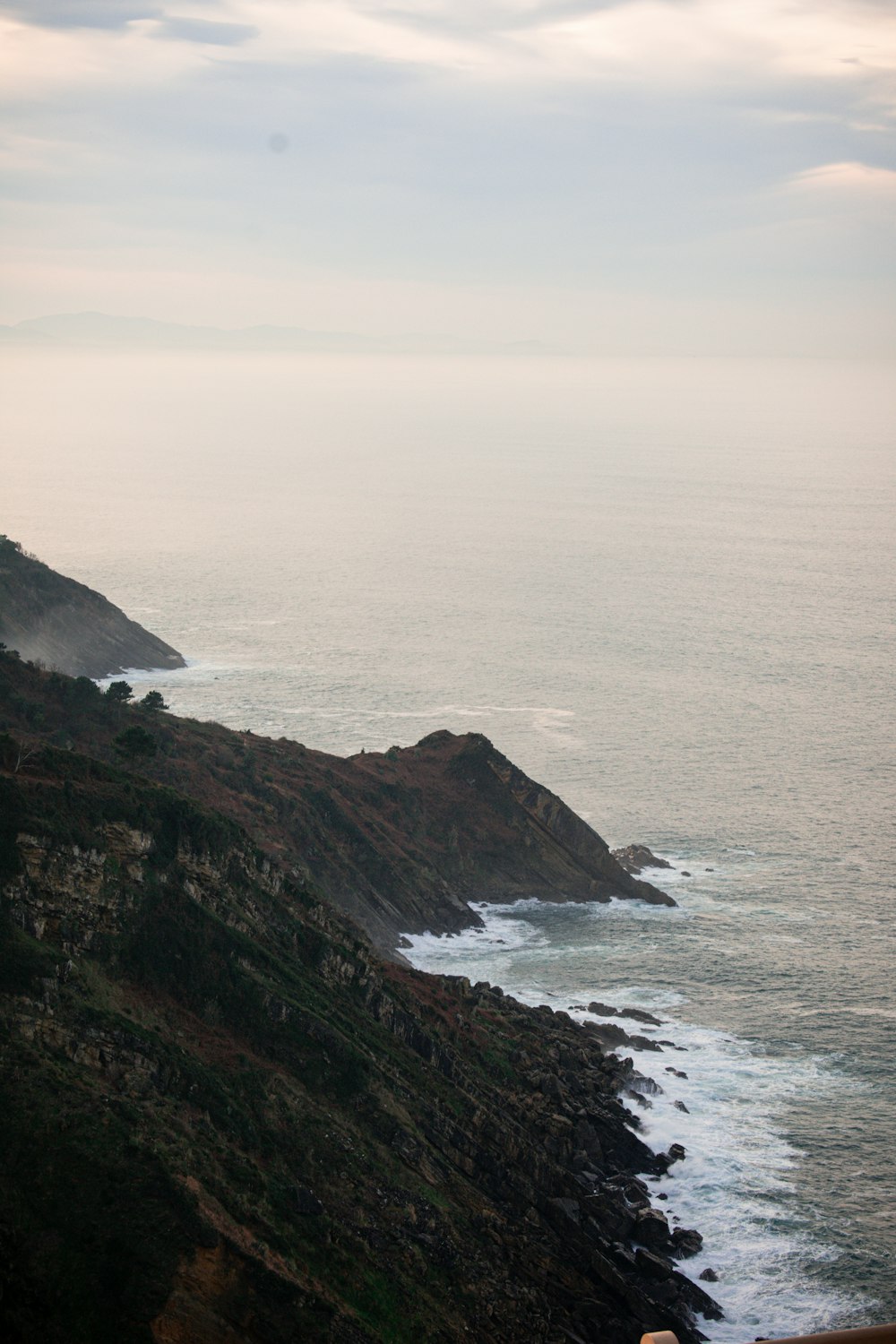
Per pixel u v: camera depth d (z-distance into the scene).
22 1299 61.53
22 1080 68.56
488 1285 76.38
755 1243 88.44
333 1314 66.06
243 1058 80.12
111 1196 65.06
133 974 80.75
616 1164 96.06
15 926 75.88
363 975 95.50
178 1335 62.03
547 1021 116.56
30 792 81.25
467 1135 86.81
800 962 137.75
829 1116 105.19
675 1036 119.94
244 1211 68.56
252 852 96.25
